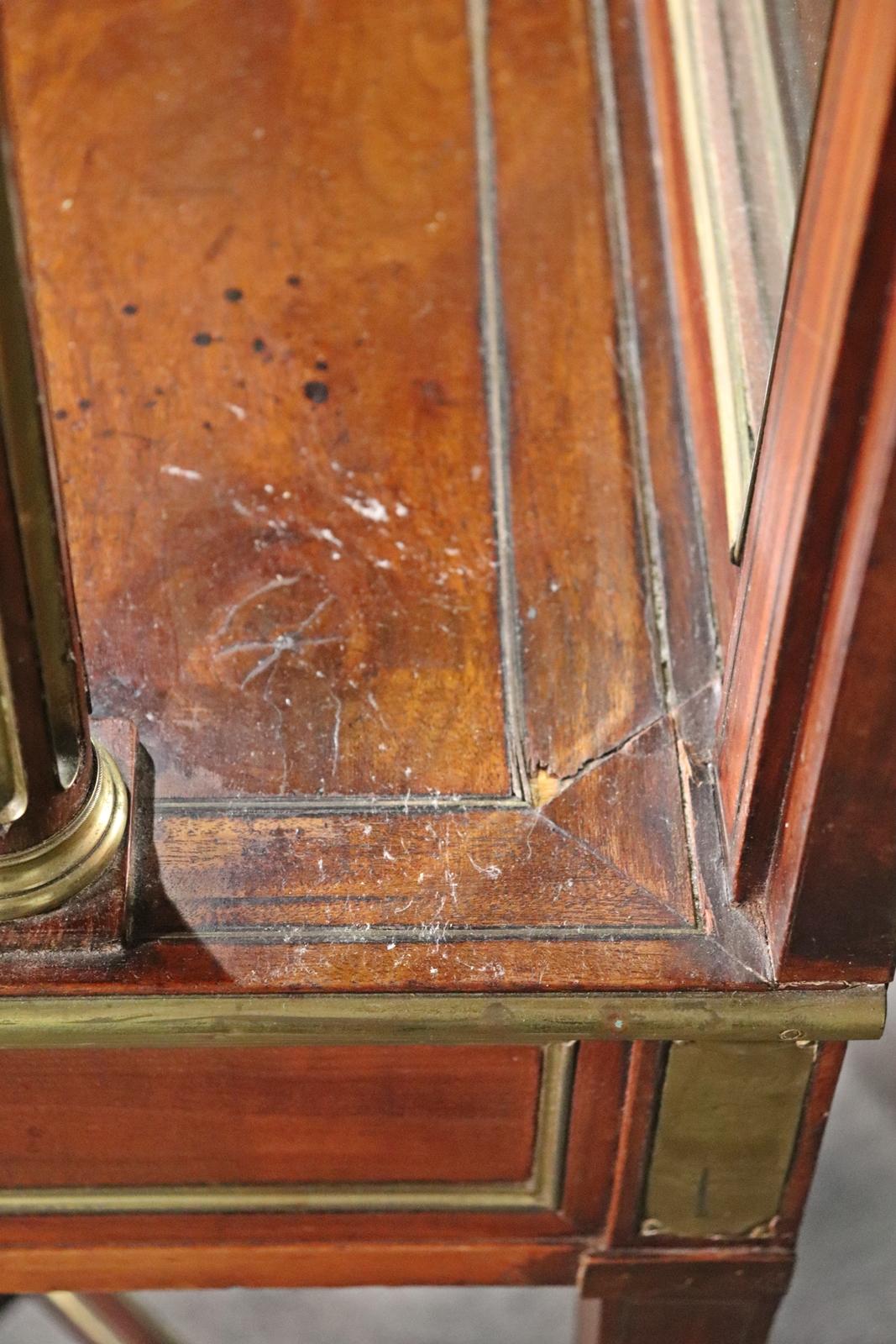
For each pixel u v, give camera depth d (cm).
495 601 82
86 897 76
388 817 79
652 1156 82
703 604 82
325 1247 86
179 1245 85
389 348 87
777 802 75
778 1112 81
